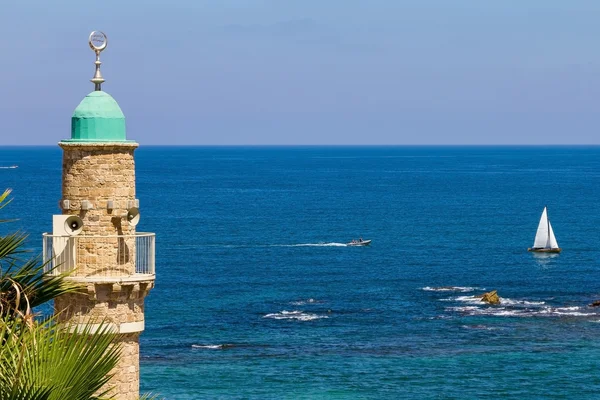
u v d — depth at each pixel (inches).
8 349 1647.4
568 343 6628.9
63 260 2342.5
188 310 7824.8
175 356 6210.6
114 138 2373.3
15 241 1943.9
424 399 5388.8
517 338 6791.3
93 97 2381.9
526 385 5654.5
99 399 1728.6
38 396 1568.7
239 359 6146.7
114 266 2358.5
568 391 5551.2
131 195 2402.8
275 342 6658.5
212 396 5359.3
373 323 7377.0
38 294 1991.9
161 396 5329.7
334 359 6181.1
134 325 2394.2
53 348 1632.6
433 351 6422.2
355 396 5413.4
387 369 5954.7
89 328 2012.8
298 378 5733.3
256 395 5393.7
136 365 2421.3
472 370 5949.8
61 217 2331.4
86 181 2353.6
